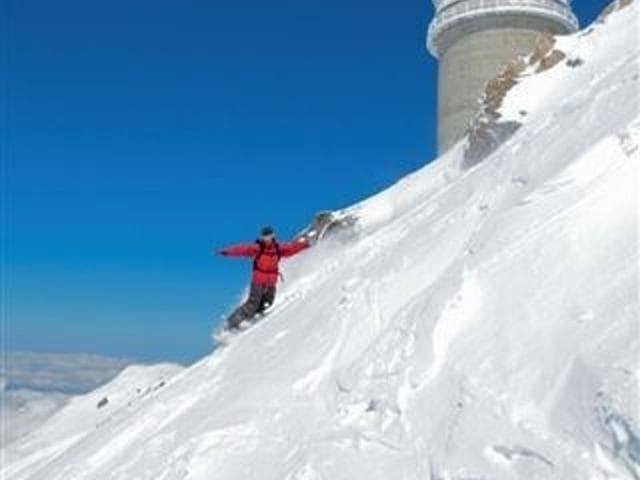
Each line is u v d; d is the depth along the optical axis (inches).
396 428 290.0
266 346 456.1
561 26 1380.4
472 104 1378.0
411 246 456.4
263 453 323.0
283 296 653.3
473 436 255.3
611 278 285.7
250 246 597.6
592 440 227.5
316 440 305.3
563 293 294.4
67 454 482.0
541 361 267.1
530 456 235.9
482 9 1357.0
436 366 303.1
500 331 295.6
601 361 243.9
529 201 368.2
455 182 609.0
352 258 577.3
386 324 378.3
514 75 953.5
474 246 364.2
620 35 888.9
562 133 450.0
